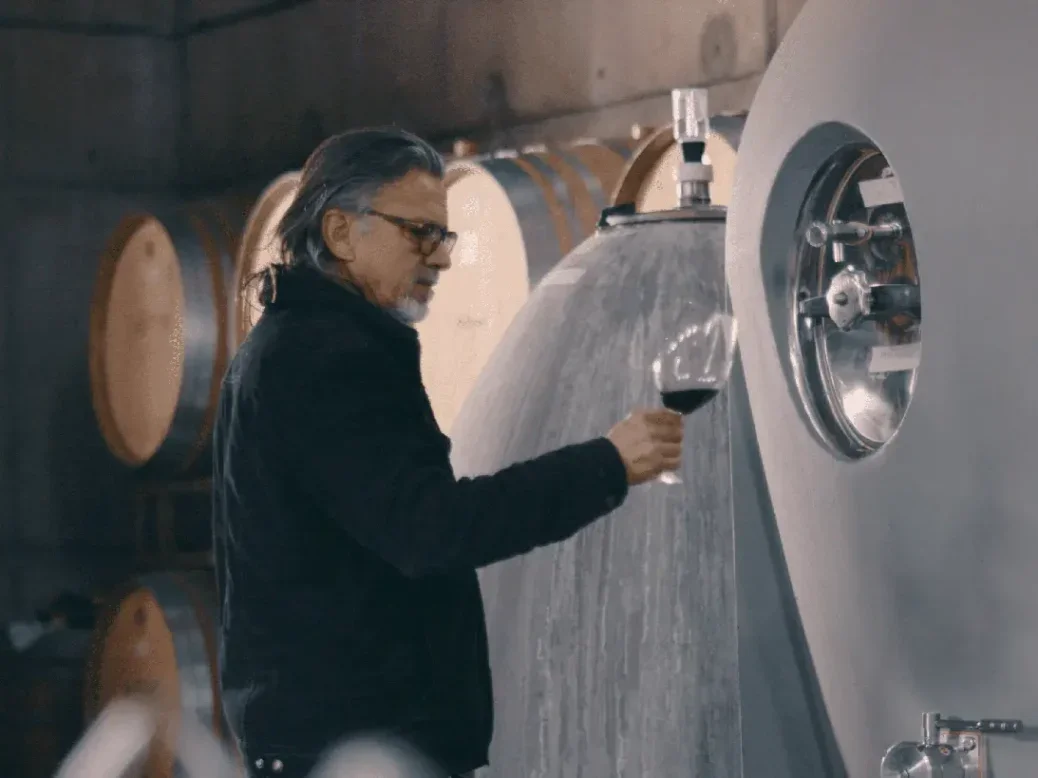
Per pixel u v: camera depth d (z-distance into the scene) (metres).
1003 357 2.11
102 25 8.80
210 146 8.48
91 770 5.98
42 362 9.01
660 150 4.08
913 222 2.26
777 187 2.61
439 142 6.80
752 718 2.88
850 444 2.51
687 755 2.97
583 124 6.00
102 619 6.08
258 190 8.17
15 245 8.96
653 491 3.08
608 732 3.03
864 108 2.35
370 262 2.54
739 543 2.93
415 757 2.42
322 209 2.53
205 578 6.00
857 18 2.39
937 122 2.20
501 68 6.42
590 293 3.30
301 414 2.38
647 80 5.68
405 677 2.43
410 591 2.46
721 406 3.12
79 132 8.91
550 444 3.20
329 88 7.57
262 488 2.43
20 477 8.88
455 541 2.31
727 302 3.16
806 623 2.62
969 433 2.17
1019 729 2.12
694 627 3.01
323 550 2.42
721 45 5.35
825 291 2.61
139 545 6.85
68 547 8.88
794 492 2.61
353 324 2.44
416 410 2.45
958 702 2.24
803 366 2.61
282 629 2.43
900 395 2.45
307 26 7.70
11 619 8.75
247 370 2.47
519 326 3.44
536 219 4.33
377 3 7.18
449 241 2.60
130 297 6.47
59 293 8.99
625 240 3.36
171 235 6.25
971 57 2.14
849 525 2.45
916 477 2.28
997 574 2.15
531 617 3.14
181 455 6.30
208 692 5.69
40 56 8.91
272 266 2.57
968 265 2.16
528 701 3.11
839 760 2.58
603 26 5.87
